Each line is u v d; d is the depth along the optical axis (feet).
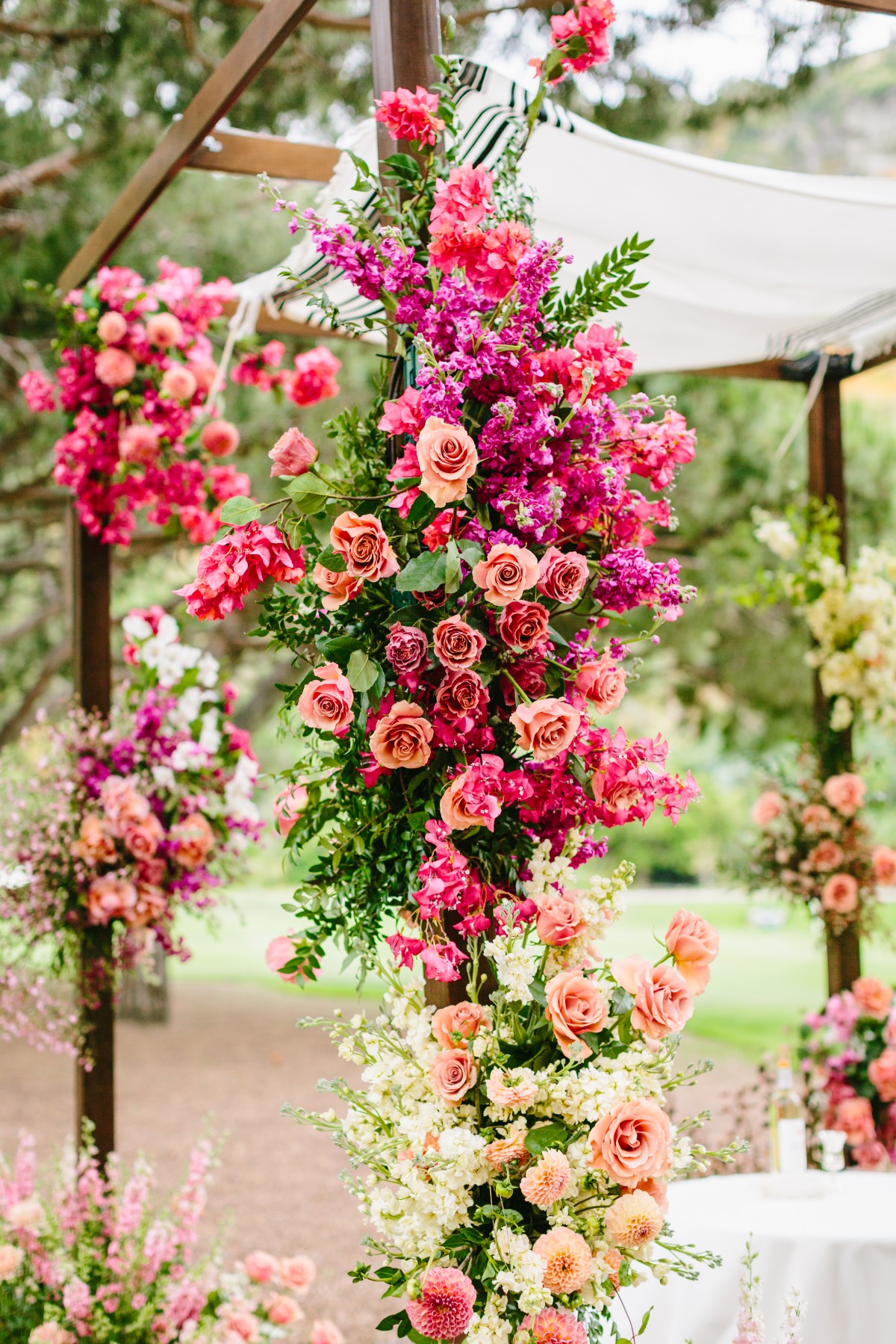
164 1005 31.60
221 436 11.80
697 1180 8.80
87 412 11.44
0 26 16.87
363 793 5.84
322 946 5.90
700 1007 33.14
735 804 53.16
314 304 5.92
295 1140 20.84
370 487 5.83
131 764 11.10
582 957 5.52
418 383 5.50
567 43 5.95
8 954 10.50
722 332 11.68
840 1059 12.90
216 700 11.39
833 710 14.17
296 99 18.25
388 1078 5.43
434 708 5.28
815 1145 12.63
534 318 5.66
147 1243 9.61
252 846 11.58
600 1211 5.18
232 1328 9.66
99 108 18.44
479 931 5.42
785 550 13.87
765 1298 7.20
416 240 5.84
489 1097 5.10
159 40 17.03
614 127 17.95
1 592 26.68
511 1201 5.28
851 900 13.48
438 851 5.21
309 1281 10.53
